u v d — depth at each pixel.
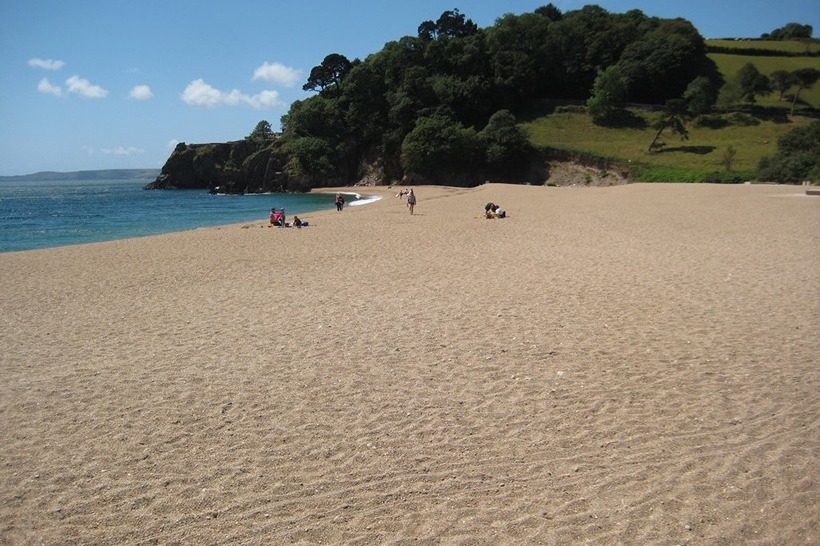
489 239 22.02
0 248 29.41
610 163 83.06
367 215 36.06
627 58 105.31
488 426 6.37
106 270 17.72
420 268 16.11
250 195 92.25
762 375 7.57
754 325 9.80
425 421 6.52
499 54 107.19
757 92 92.06
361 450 5.92
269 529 4.70
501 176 93.31
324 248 21.03
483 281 13.96
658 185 53.94
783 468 5.33
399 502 5.02
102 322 11.30
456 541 4.48
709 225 23.41
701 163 76.50
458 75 108.38
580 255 17.44
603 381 7.53
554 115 103.38
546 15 129.12
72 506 5.09
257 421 6.63
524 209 36.25
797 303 11.13
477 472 5.46
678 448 5.78
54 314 12.15
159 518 4.89
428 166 94.19
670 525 4.59
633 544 4.37
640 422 6.37
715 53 113.44
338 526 4.71
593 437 6.07
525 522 4.69
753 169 69.56
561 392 7.21
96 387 7.79
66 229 38.56
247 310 11.84
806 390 7.04
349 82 107.44
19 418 6.88
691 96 93.69
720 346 8.78
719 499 4.91
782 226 21.91
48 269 18.31
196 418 6.75
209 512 4.95
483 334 9.63
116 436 6.36
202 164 118.06
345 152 104.19
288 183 102.31
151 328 10.71
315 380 7.80
